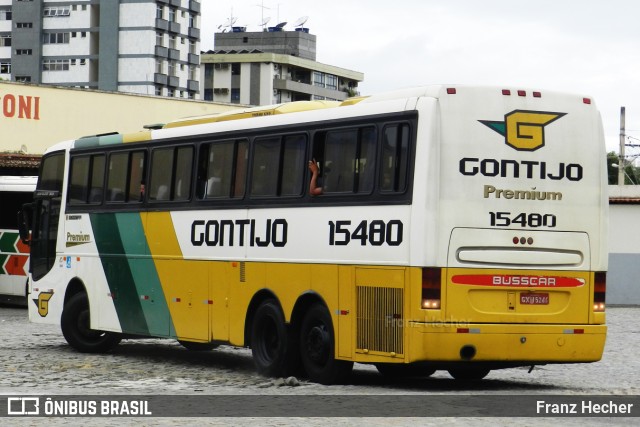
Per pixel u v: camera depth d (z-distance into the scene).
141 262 22.30
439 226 15.81
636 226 51.53
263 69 196.00
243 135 19.64
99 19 176.00
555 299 16.52
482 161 16.11
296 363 18.27
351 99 17.77
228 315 19.67
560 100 16.69
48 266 25.38
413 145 16.03
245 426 12.68
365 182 16.78
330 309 17.23
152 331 21.94
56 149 25.61
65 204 24.98
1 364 21.03
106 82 175.00
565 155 16.66
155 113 57.06
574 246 16.66
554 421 13.32
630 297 51.72
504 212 16.20
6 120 51.94
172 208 21.42
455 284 15.86
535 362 16.61
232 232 19.66
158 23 174.00
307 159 18.00
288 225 18.25
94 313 23.78
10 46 180.62
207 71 198.88
